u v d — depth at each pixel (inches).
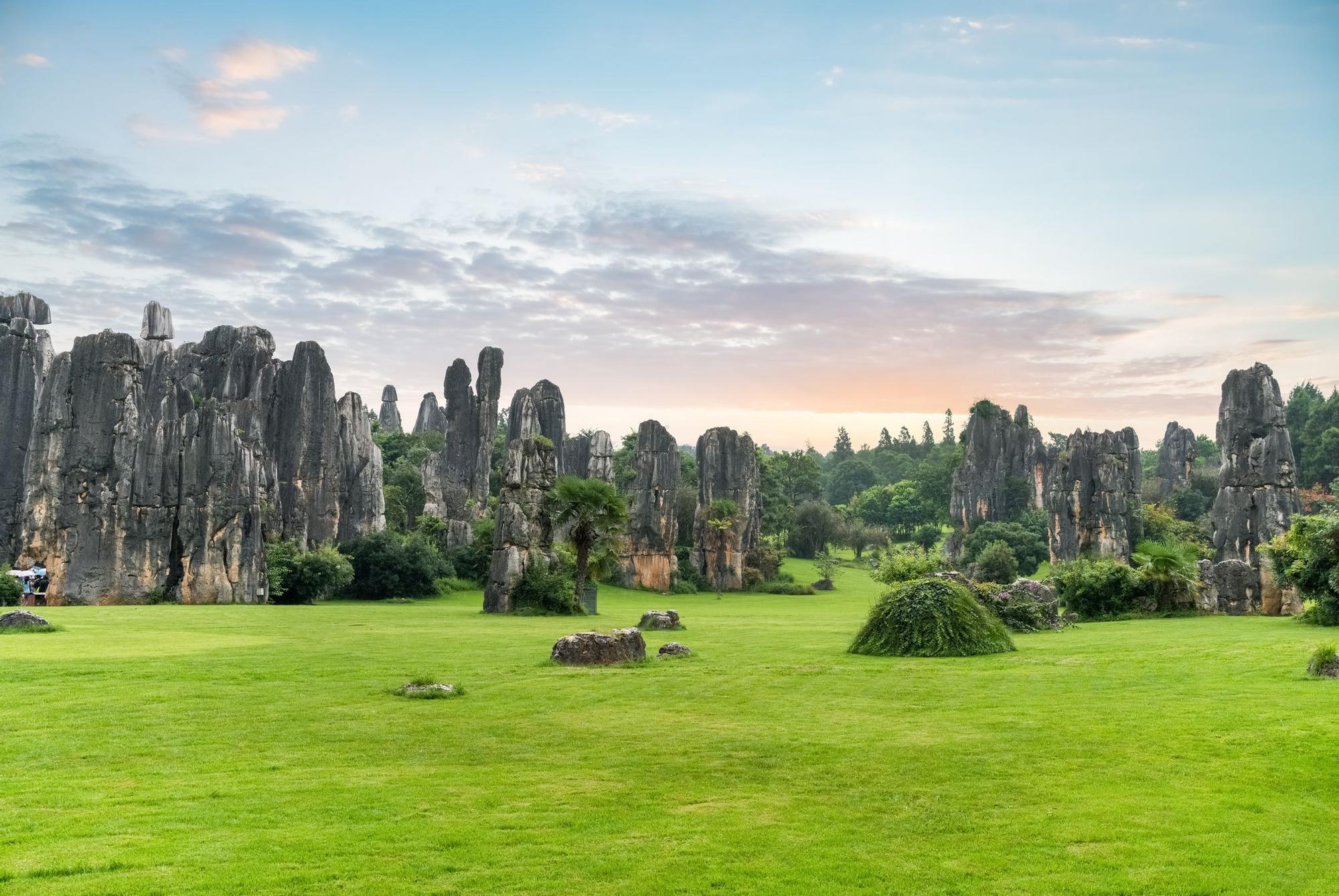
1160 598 2310.5
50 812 529.3
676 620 1959.9
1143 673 1045.8
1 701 869.8
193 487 3161.9
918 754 677.3
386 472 5546.3
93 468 3137.3
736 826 517.7
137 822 510.9
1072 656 1248.2
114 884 421.4
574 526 2947.8
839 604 3838.6
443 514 5147.6
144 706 855.7
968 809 549.0
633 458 5807.1
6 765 637.9
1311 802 552.7
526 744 715.4
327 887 425.4
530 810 543.8
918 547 2706.7
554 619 2490.2
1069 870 455.2
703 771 636.1
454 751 690.8
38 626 1599.4
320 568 3430.1
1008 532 5393.7
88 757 662.5
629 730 767.7
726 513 5088.6
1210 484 6520.7
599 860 463.8
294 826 510.9
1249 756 644.1
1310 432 5905.5
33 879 427.5
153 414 4421.8
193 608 2753.4
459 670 1130.0
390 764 651.5
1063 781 603.8
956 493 6712.6
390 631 1829.5
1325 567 1772.9
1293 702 802.2
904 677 1068.5
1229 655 1174.3
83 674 1043.9
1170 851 478.0
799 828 515.2
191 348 4953.3
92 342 3206.2
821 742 719.7
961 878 445.7
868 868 456.4
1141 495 5679.1
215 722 787.4
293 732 751.7
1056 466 4576.8
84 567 3093.0
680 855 471.8
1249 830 508.1
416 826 510.9
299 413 4124.0
